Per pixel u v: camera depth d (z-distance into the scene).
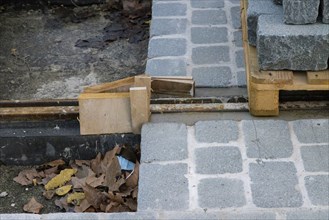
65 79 3.69
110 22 4.19
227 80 3.32
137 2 4.30
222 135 2.98
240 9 3.79
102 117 3.08
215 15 3.79
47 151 3.16
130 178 3.01
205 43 3.56
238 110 3.12
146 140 2.98
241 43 3.55
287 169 2.83
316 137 2.96
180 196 2.74
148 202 2.72
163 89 3.25
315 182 2.77
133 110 3.04
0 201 3.04
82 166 3.13
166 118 3.10
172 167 2.86
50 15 4.27
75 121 3.17
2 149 3.15
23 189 3.09
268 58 2.99
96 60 3.84
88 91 3.16
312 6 2.94
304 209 2.67
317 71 3.00
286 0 2.95
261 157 2.88
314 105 3.12
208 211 2.68
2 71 3.75
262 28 2.98
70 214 2.70
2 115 3.18
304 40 2.93
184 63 3.43
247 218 2.65
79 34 4.08
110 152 3.12
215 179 2.80
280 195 2.73
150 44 3.56
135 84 3.13
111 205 2.91
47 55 3.89
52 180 3.08
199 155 2.90
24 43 4.00
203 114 3.11
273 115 3.07
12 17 4.25
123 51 3.91
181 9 3.85
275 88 3.00
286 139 2.95
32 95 3.57
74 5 4.35
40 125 3.16
